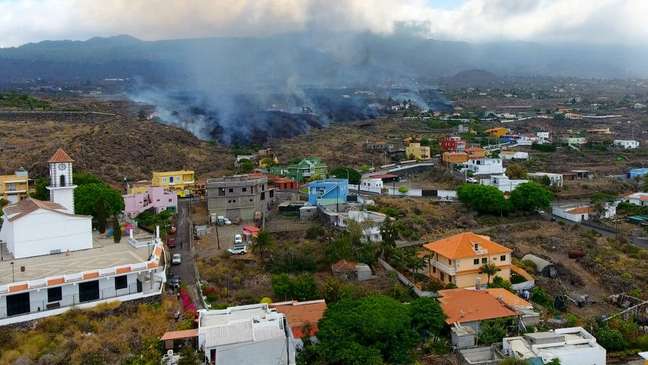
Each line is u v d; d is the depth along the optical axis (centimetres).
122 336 5966
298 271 8219
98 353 5609
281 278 7375
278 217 11212
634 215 12144
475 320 6325
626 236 10750
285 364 5388
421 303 6362
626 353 6188
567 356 5669
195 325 6122
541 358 5522
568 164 17650
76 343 5791
